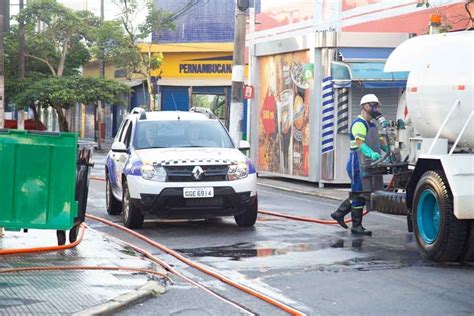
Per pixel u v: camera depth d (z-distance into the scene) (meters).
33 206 10.56
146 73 50.25
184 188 13.33
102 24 47.94
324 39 22.38
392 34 22.30
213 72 51.31
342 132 22.66
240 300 8.66
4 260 10.41
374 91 22.36
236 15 24.00
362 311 8.11
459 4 20.84
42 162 10.55
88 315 7.55
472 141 11.18
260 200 19.70
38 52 47.41
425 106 11.91
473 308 8.20
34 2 45.97
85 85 45.53
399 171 12.75
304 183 24.53
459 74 11.23
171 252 11.48
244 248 11.95
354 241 12.61
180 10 50.12
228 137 14.99
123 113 56.59
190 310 8.16
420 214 11.04
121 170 14.77
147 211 13.52
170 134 14.77
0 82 12.09
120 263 10.32
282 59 24.98
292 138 24.50
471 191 10.29
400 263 10.69
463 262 10.83
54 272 9.62
